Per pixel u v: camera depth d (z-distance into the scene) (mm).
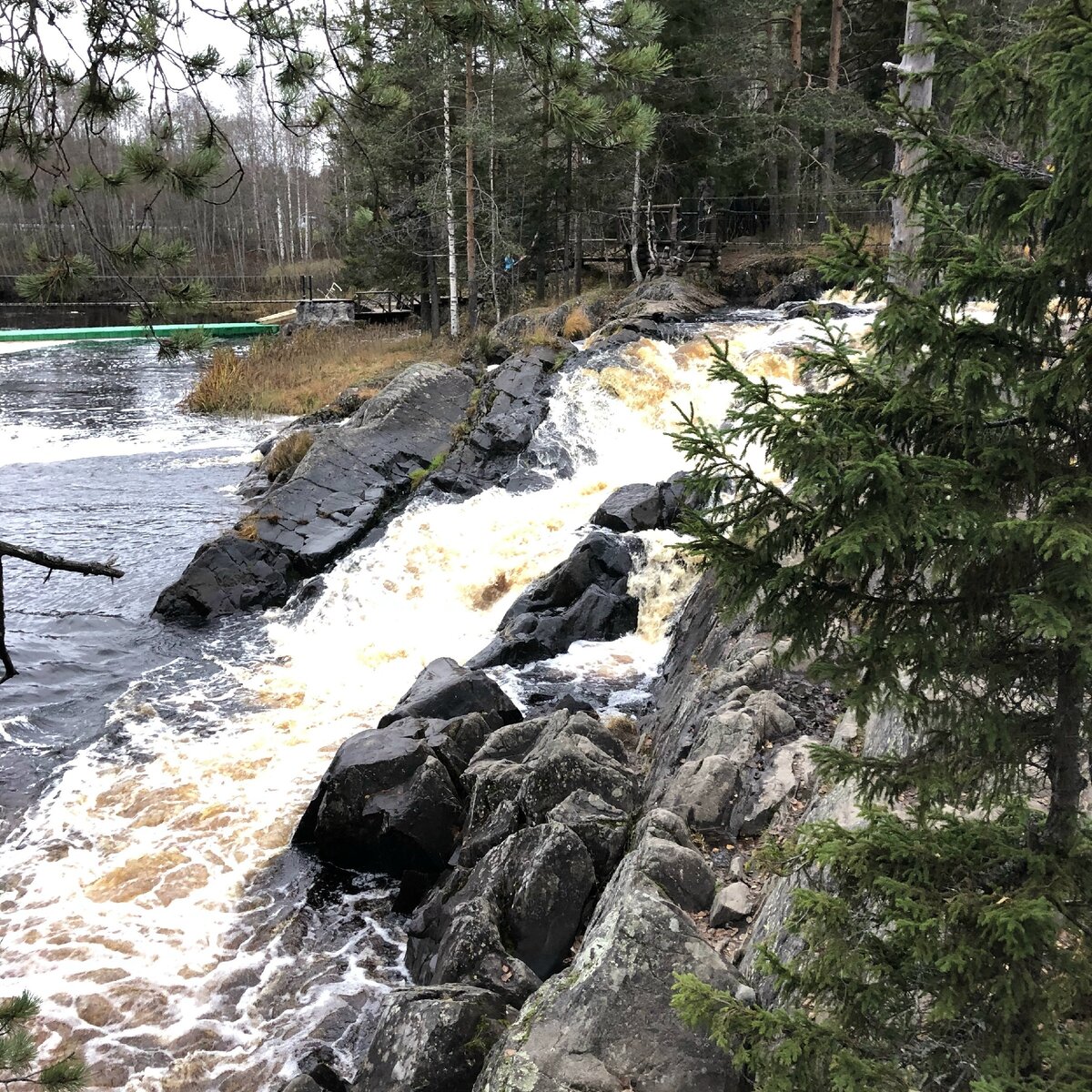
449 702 9297
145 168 4477
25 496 18891
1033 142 2523
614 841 6047
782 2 25500
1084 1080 2209
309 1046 5945
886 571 2619
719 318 23766
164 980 6574
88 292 4574
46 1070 3217
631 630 12016
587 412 18391
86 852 8109
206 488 19578
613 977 4141
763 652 7523
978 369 2389
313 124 4875
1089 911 2535
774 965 2826
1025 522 2271
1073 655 2477
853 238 2559
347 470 17281
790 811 5664
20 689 11266
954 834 2723
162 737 10172
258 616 13930
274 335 40000
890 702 2699
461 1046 4602
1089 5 2131
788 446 2520
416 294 35250
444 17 4352
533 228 33094
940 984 2523
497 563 14188
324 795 7988
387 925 7156
